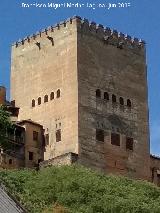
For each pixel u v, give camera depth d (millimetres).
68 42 140625
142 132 143500
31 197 101188
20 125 138125
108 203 110062
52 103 139750
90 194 112000
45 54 143500
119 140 139500
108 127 138625
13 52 149125
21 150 136250
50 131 138625
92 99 138125
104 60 142125
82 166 126938
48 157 137625
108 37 143750
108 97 140625
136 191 119438
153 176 145250
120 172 137875
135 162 140500
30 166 136500
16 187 100500
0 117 126250
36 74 144000
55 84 140375
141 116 144250
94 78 139625
